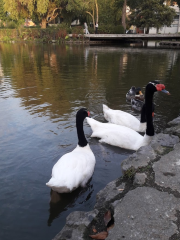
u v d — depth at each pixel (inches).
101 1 1873.8
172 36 1712.6
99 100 374.0
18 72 615.8
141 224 105.7
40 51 1153.4
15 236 128.3
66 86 462.3
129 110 334.3
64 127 267.3
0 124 275.4
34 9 1681.8
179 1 1918.1
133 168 146.6
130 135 229.1
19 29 1781.5
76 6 1641.2
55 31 1738.4
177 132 198.8
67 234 109.4
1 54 1021.8
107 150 225.6
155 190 126.5
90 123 258.8
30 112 315.3
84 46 1470.2
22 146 225.6
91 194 162.4
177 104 353.7
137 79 531.5
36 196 159.5
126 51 1191.6
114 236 100.9
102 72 616.1
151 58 920.3
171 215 109.6
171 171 141.5
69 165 161.3
